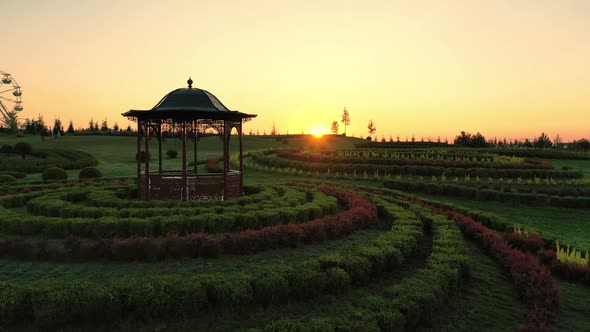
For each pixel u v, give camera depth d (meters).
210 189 21.00
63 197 19.41
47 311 7.71
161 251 11.56
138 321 8.03
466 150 55.59
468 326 8.16
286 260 11.80
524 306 9.12
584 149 71.56
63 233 13.60
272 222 15.10
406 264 11.85
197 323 8.04
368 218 16.38
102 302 7.88
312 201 19.19
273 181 30.66
